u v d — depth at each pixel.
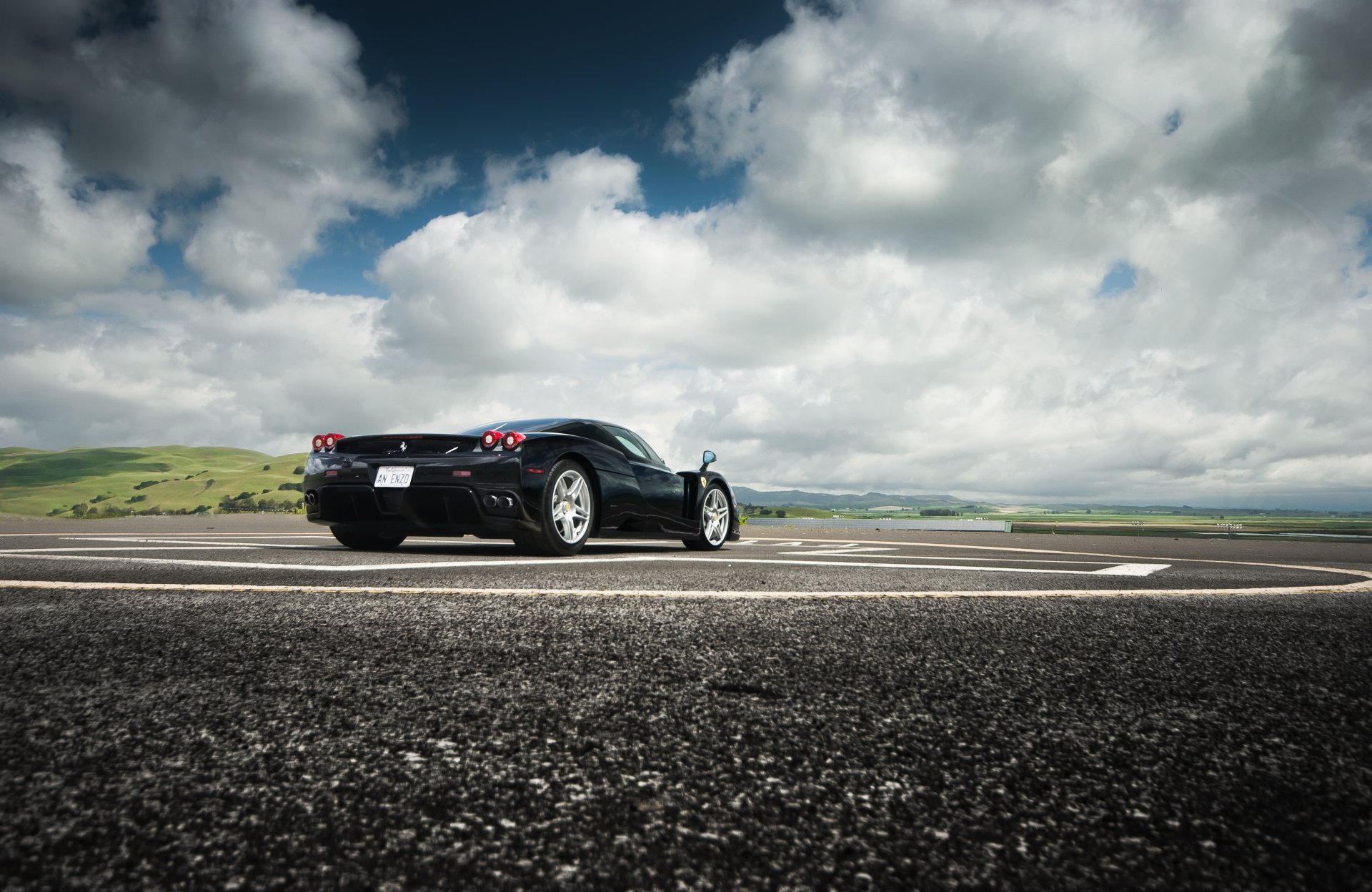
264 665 1.28
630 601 2.07
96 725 0.94
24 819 0.67
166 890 0.55
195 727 0.94
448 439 4.31
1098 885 0.58
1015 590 2.60
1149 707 1.10
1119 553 5.78
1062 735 0.96
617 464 4.98
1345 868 0.62
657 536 5.29
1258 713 1.07
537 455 4.34
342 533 4.96
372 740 0.90
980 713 1.05
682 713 1.02
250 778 0.77
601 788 0.76
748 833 0.66
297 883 0.57
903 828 0.68
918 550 5.66
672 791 0.75
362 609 1.90
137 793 0.73
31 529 8.04
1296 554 6.24
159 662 1.30
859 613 1.91
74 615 1.77
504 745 0.88
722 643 1.49
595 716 1.00
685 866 0.60
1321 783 0.81
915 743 0.91
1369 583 3.17
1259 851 0.65
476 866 0.60
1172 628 1.79
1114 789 0.78
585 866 0.60
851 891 0.57
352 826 0.67
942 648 1.50
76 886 0.56
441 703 1.05
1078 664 1.37
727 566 3.51
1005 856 0.63
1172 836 0.67
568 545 4.52
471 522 4.22
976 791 0.77
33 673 1.21
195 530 7.90
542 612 1.86
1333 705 1.12
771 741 0.91
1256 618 1.95
